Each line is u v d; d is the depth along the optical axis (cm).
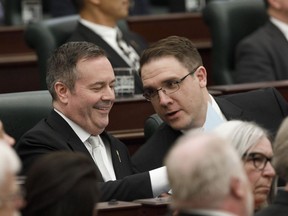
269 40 1614
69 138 1015
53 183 664
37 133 1009
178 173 614
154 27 1838
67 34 1521
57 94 1027
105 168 1030
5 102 1080
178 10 2134
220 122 1076
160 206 844
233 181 614
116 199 969
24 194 664
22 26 1802
